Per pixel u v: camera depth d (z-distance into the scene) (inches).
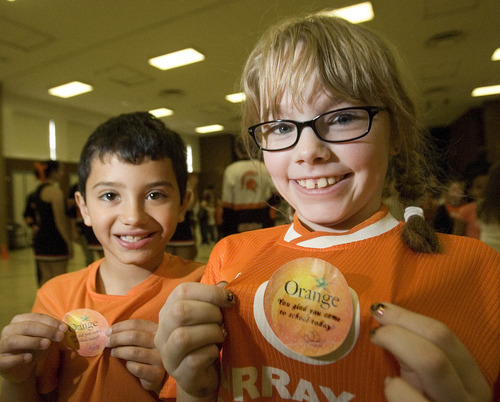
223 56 184.1
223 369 17.7
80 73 209.2
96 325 25.8
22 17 142.9
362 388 14.8
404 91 21.8
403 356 12.6
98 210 28.7
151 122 31.4
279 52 19.4
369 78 18.3
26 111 271.3
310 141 17.3
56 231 119.8
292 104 18.2
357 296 15.4
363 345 14.8
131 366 23.5
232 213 110.2
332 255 17.8
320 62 17.9
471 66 210.8
